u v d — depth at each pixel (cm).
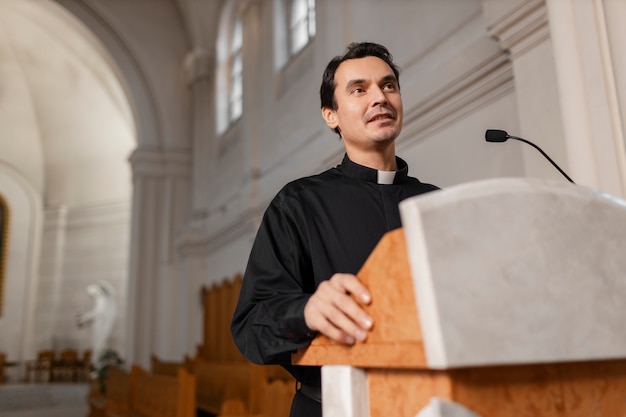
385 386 83
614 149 242
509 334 68
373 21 600
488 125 411
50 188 1723
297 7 888
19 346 1594
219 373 670
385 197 134
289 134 820
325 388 92
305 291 122
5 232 1647
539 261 73
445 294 66
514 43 356
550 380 77
